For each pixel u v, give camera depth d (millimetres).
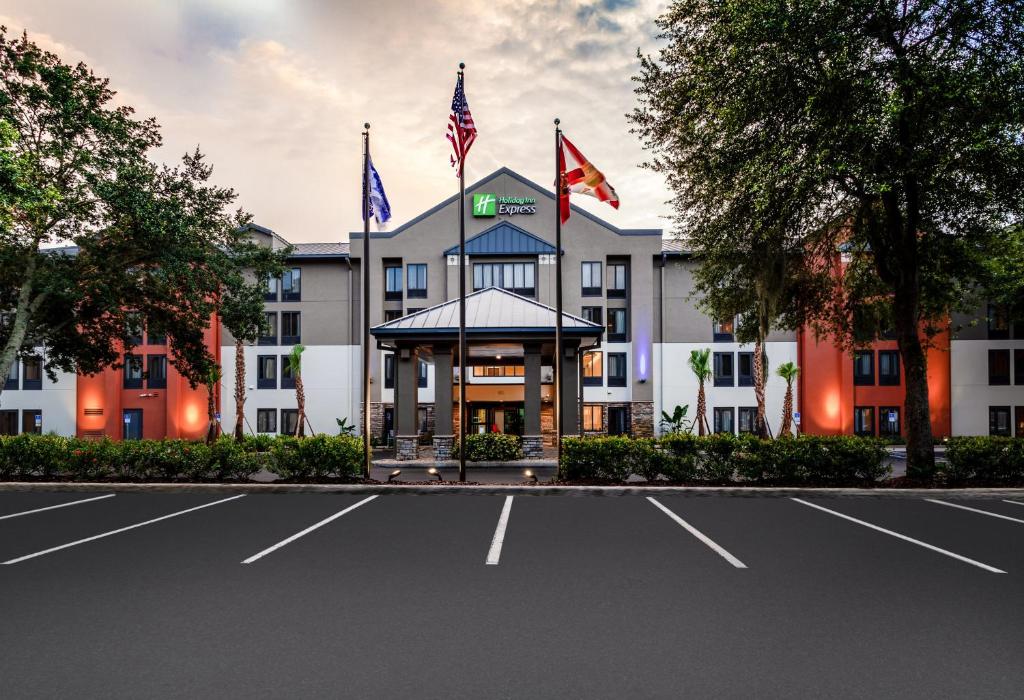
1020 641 5070
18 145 15359
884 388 34031
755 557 7762
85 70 16547
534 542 8594
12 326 18797
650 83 15055
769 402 35344
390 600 6098
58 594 6262
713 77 12891
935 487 13203
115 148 16594
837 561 7555
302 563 7469
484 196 36500
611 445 14281
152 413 36406
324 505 11633
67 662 4664
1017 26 10750
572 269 35906
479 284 35656
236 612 5750
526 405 21281
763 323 15758
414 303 36031
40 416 36500
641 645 4988
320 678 4395
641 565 7391
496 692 4188
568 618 5602
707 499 12266
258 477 15914
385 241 36406
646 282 35875
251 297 19984
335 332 36750
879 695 4160
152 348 36531
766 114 12492
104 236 17312
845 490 12750
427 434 33438
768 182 11969
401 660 4703
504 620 5547
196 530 9367
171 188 17703
